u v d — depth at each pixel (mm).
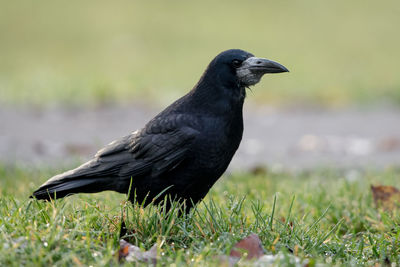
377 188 8859
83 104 18656
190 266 5910
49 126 16406
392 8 37219
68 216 7055
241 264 5973
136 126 16609
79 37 31641
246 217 7316
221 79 7621
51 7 37812
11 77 21969
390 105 19328
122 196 8820
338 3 38594
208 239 6711
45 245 6105
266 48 28422
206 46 29047
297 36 31062
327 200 9188
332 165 12492
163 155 7551
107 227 6914
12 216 6844
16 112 17812
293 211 8758
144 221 6988
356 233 8336
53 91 19031
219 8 37406
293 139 15664
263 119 18156
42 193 7699
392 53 27406
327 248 6941
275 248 6586
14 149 13961
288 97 20219
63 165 11422
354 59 26297
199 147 7484
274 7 37781
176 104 7820
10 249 5926
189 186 7641
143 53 27969
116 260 6012
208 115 7566
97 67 25453
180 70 24406
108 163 7797
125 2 38969
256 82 7688
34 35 32188
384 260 6688
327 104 19547
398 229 7402
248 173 11594
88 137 15242
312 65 25047
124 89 19719
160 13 36094
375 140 15258
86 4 38594
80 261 5965
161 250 6305
